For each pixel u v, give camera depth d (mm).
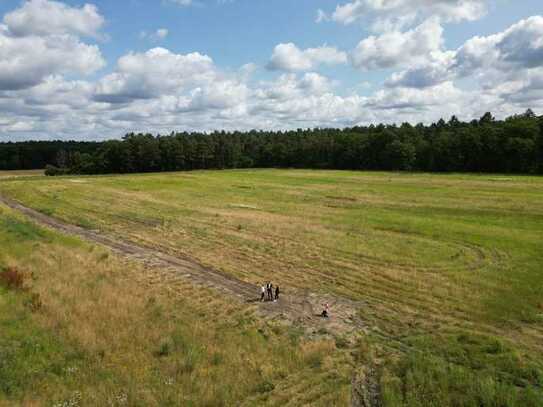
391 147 130125
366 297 26266
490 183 80812
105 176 119438
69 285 25688
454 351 19047
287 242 39750
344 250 36688
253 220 50250
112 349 18188
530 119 117125
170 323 21203
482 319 22578
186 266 32625
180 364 16891
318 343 19688
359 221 49000
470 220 47938
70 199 67750
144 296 25031
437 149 122062
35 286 24891
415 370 16891
